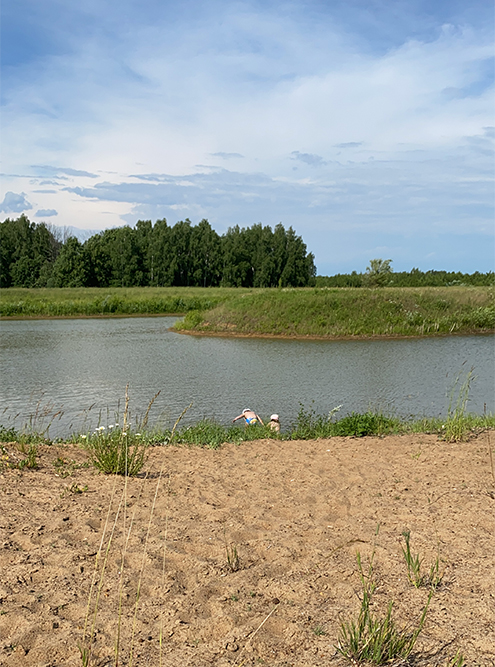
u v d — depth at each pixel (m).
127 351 24.17
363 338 29.86
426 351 24.34
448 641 2.81
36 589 3.46
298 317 33.12
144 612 3.20
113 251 100.69
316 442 9.18
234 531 4.50
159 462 7.37
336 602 3.27
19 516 4.74
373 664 2.63
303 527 4.63
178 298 53.12
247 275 111.31
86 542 4.21
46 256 107.38
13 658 2.75
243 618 3.10
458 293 38.78
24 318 43.31
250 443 9.09
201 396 14.91
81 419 12.35
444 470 6.57
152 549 4.07
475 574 3.54
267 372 18.75
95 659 2.73
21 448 7.33
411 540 4.19
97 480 6.09
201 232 110.12
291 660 2.70
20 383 16.62
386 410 13.28
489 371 18.97
